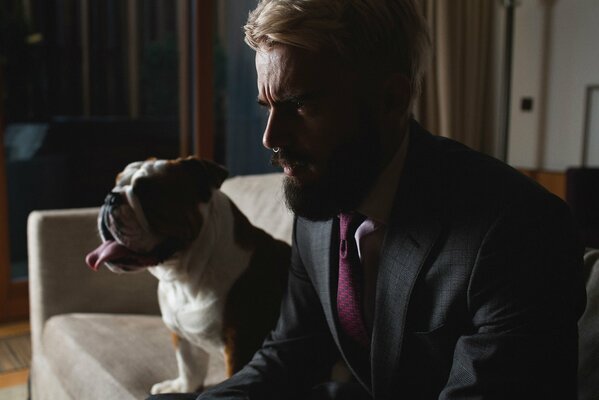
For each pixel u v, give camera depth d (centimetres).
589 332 101
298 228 110
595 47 421
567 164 444
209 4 338
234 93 457
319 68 78
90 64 421
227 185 201
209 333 125
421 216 86
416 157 90
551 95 447
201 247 123
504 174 84
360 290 96
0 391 216
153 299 190
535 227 77
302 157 83
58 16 404
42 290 173
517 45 462
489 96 436
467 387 76
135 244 116
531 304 75
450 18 381
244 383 105
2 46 367
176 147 448
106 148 427
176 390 133
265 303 128
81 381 140
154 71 438
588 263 107
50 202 391
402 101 85
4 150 294
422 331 86
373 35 79
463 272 80
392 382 90
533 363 74
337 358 115
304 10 77
